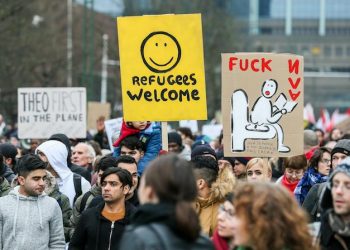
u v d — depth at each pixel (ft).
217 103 329.93
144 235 32.22
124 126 64.54
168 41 59.06
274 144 57.06
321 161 62.23
